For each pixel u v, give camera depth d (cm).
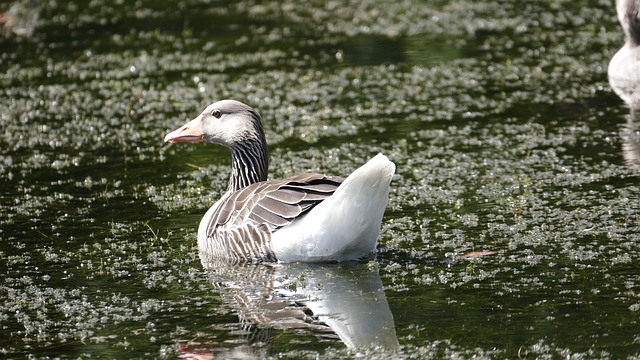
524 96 1873
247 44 2375
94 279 1110
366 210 1081
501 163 1492
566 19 2464
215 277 1105
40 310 1024
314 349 896
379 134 1686
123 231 1277
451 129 1689
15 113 1895
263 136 1305
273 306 1009
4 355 912
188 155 1642
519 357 860
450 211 1292
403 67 2123
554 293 1005
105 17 2747
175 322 974
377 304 998
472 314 962
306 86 2005
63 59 2303
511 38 2312
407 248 1162
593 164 1465
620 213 1240
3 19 2708
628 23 1816
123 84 2070
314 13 2692
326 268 1108
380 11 2669
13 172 1557
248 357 884
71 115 1875
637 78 1767
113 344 927
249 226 1139
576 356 856
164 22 2658
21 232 1279
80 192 1448
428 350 884
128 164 1590
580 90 1891
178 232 1270
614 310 954
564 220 1227
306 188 1130
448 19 2531
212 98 1939
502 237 1183
